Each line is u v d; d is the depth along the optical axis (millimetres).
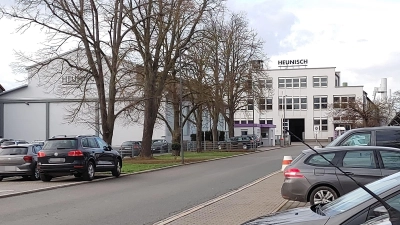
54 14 26719
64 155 18312
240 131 71500
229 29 48969
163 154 46344
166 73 34469
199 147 50250
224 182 18953
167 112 50156
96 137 20562
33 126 57406
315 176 10578
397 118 40375
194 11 32406
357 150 10594
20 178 21672
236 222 10016
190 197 14320
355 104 50938
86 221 10242
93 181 19078
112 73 29953
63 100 56125
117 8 28922
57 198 14086
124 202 13203
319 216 5184
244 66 50031
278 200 13352
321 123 86625
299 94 87688
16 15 26047
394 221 3955
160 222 9969
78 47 28406
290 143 77250
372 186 5367
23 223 10047
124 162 31516
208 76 37594
